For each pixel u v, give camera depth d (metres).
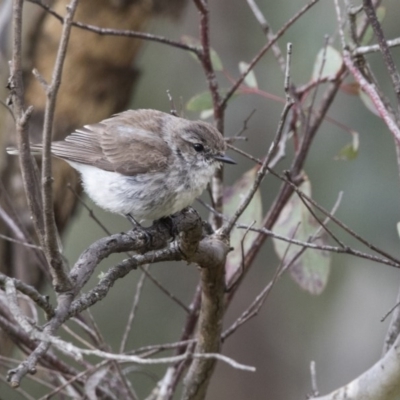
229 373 20.34
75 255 15.87
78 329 11.92
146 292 16.70
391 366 7.51
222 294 8.05
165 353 15.43
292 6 14.72
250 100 17.05
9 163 11.59
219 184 9.70
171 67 16.56
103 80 12.06
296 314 19.02
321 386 18.80
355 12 8.77
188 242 7.22
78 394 9.27
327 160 14.53
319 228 9.07
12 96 5.75
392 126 7.94
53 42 11.75
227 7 17.58
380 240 14.34
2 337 10.89
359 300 18.02
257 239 9.46
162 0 11.91
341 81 9.73
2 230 11.24
